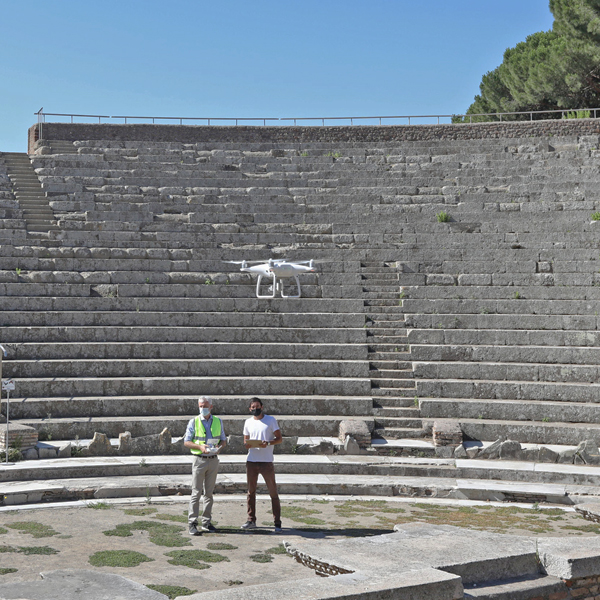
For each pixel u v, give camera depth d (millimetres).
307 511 12445
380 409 18156
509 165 31922
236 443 15727
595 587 6660
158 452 15398
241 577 8391
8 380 14734
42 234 24531
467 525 11664
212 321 20938
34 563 8703
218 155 33875
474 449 16016
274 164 32406
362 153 34281
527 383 18688
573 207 27672
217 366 19062
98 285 21969
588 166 31047
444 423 16656
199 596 5328
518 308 21984
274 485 10977
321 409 18109
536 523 11969
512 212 27750
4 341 19047
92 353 19109
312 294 23188
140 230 25938
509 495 13930
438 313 22094
